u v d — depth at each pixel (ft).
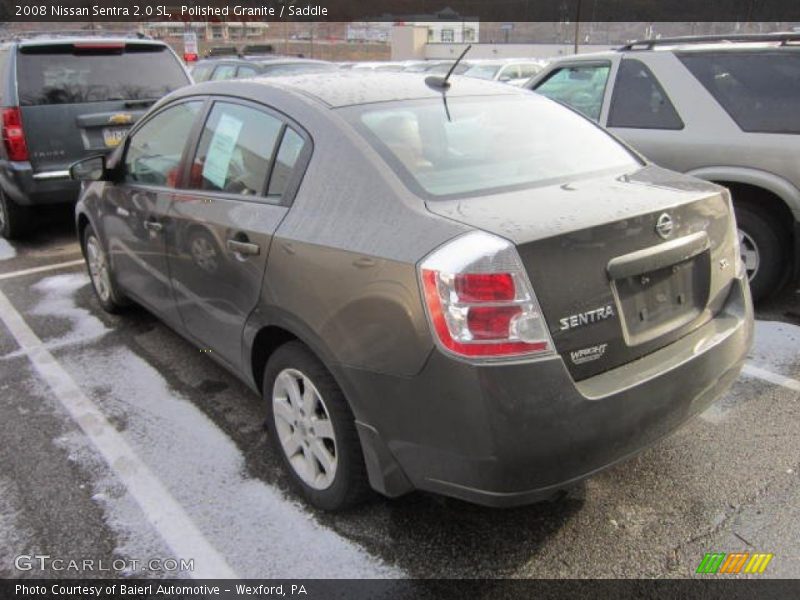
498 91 10.94
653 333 7.86
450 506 9.01
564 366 6.92
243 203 9.56
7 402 11.98
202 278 10.51
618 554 8.16
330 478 8.59
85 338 14.74
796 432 10.54
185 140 11.46
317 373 8.29
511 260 6.72
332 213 8.16
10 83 20.06
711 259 8.66
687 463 9.83
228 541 8.49
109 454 10.34
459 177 8.39
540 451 6.79
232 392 12.24
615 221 7.36
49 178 20.59
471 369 6.62
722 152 14.73
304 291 8.15
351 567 8.04
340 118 8.86
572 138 10.17
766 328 14.44
